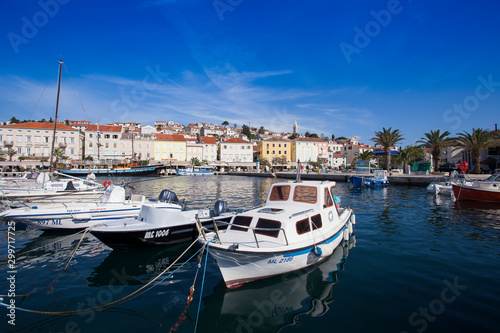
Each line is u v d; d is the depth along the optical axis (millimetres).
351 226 11656
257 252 6695
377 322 5570
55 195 16984
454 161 62250
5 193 16859
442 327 5328
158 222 10594
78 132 69938
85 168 65500
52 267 8820
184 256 9695
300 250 7418
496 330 5203
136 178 57094
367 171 52469
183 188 36000
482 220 14719
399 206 19672
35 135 66625
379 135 51562
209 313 6090
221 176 71812
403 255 9266
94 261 9305
